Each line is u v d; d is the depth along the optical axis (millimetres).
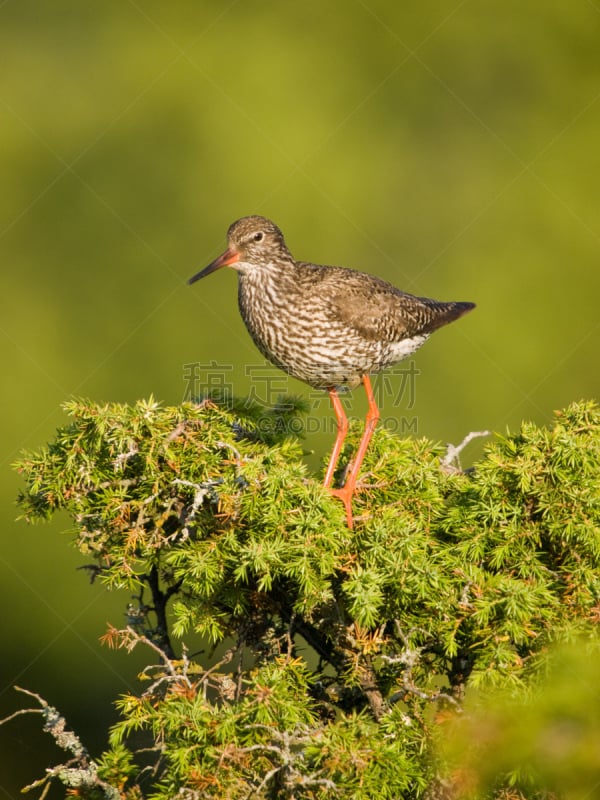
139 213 17891
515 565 5367
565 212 18078
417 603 5309
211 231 17734
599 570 5340
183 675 5191
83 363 17078
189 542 5680
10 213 17766
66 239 17797
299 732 4730
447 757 4516
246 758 4754
